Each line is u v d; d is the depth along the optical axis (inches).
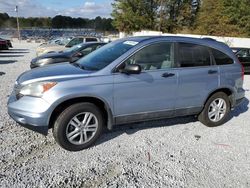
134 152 165.2
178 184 134.9
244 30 1577.3
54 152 161.3
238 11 1573.6
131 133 192.4
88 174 140.1
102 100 162.7
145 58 175.6
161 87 180.1
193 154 166.4
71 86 154.3
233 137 195.2
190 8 1980.8
